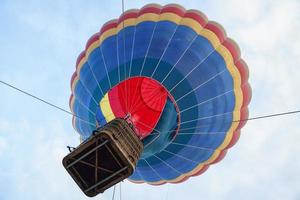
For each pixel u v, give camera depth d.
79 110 33.44
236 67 32.09
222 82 31.55
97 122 32.78
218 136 32.56
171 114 32.78
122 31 31.69
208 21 31.97
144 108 33.88
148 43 31.09
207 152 33.06
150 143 32.50
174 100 31.16
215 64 31.33
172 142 32.31
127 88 34.06
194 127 31.62
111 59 31.59
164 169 33.75
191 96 31.02
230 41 32.00
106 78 31.61
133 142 27.42
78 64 33.25
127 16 31.89
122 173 25.61
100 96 31.86
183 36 31.09
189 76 30.86
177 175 34.22
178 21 31.52
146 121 33.59
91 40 32.88
